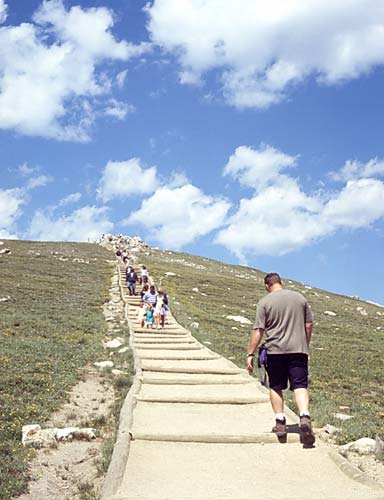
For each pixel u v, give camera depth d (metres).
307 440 8.66
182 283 54.69
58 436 9.22
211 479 7.24
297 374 8.66
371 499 6.34
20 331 21.22
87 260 67.50
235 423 10.29
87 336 22.03
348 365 21.55
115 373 15.23
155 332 25.56
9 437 9.05
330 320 44.50
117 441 8.58
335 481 7.20
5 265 53.84
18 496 6.96
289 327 8.73
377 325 47.00
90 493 6.92
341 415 11.49
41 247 78.06
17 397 11.55
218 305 42.69
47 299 34.41
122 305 35.97
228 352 20.89
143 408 11.44
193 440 9.02
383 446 8.80
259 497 6.45
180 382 14.35
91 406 11.91
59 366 15.41
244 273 87.50
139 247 93.62
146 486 6.90
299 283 82.25
